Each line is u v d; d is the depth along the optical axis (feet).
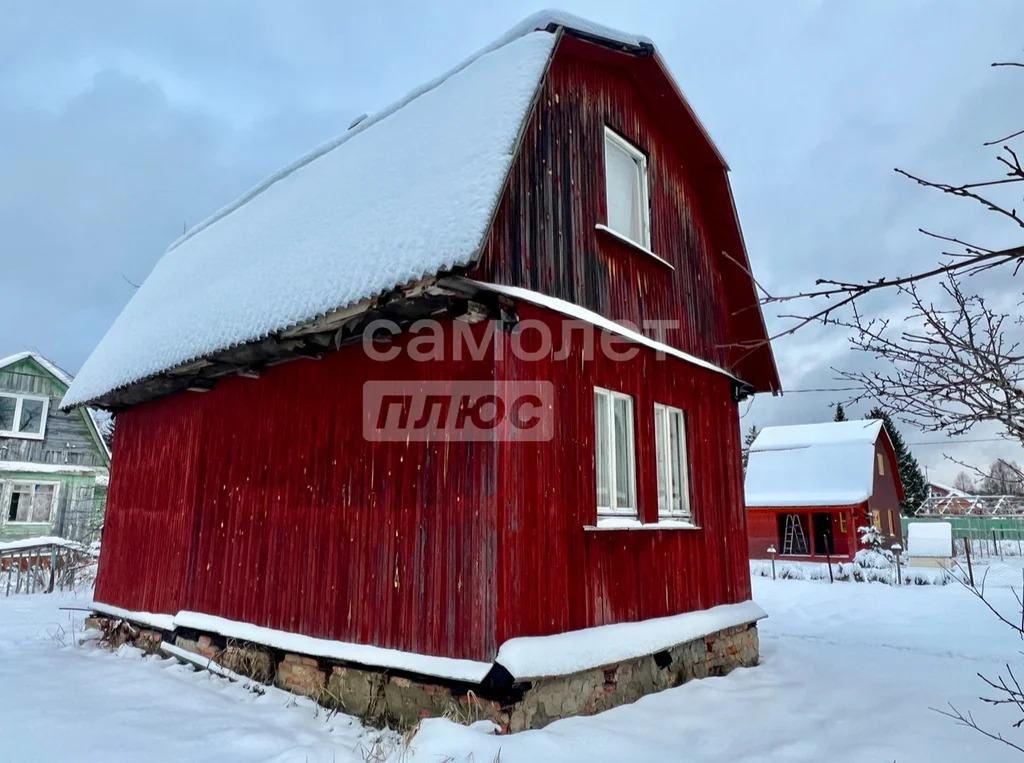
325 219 22.07
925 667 25.14
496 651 15.55
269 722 17.51
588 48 22.27
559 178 20.31
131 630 28.22
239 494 24.25
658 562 22.04
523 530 16.81
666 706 18.70
